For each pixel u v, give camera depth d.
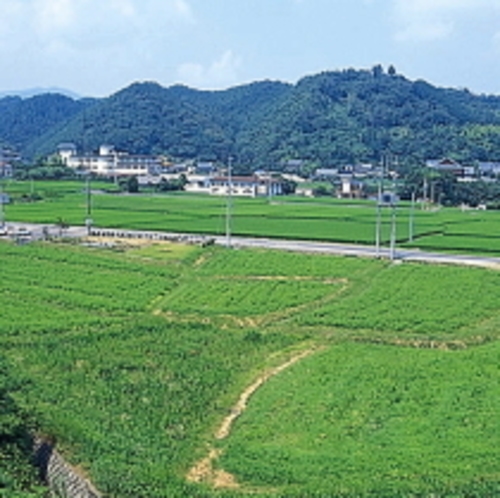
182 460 45.31
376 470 42.31
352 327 77.50
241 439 47.69
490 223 172.25
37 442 46.06
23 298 88.31
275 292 92.31
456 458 43.91
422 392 55.47
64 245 123.12
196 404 55.06
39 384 56.78
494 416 50.69
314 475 41.88
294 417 50.97
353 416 50.88
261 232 142.50
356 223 163.38
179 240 130.25
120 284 95.69
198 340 71.69
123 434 48.41
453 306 85.06
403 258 114.44
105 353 66.31
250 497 39.38
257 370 63.50
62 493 41.84
